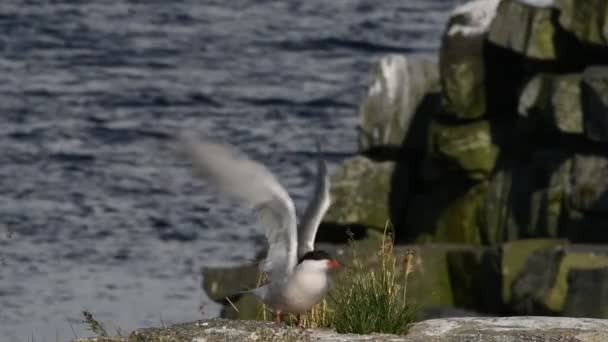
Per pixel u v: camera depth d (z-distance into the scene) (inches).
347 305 456.8
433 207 946.7
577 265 754.8
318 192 402.3
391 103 985.5
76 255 1100.5
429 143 938.1
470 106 927.0
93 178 1364.4
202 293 994.7
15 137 1521.9
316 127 1625.2
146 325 895.7
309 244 402.6
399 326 452.4
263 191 384.2
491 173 917.8
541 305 754.8
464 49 928.3
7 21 2327.8
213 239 1166.3
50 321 910.4
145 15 2492.6
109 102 1745.8
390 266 517.0
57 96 1764.3
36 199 1279.5
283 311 411.5
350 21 2468.0
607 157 841.5
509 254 804.0
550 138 892.0
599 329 450.9
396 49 2228.1
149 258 1103.0
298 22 2464.3
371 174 978.7
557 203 854.5
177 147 378.0
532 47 879.1
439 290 837.2
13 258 1080.8
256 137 1562.5
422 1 2723.9
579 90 848.9
